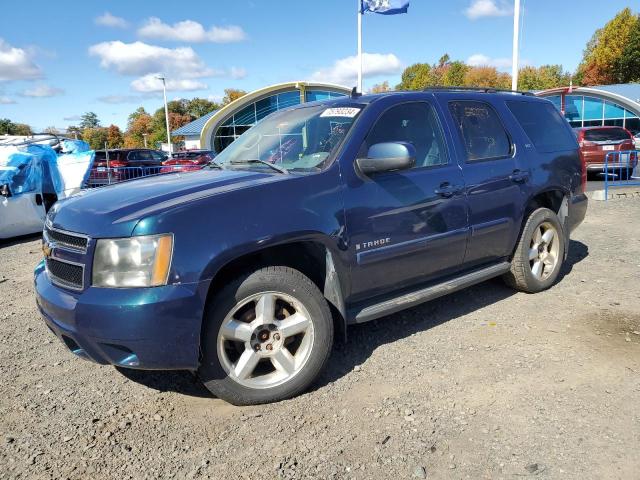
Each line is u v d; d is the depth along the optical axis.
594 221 8.88
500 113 4.79
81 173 10.38
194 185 3.35
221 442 2.90
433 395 3.29
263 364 3.43
